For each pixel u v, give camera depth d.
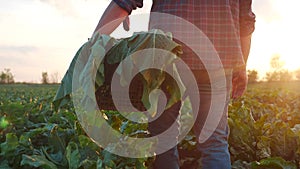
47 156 3.15
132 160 3.09
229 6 2.64
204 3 2.58
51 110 5.42
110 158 3.07
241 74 2.87
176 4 2.57
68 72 2.61
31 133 3.54
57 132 3.69
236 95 3.00
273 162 3.51
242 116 4.55
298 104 9.02
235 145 4.20
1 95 13.66
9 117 4.05
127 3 2.52
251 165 3.58
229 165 2.65
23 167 3.23
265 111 6.85
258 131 4.29
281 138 4.13
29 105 4.39
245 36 2.96
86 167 2.93
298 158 4.00
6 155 3.23
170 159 2.76
